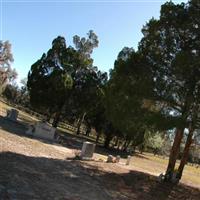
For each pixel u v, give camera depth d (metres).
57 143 30.80
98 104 49.12
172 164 23.31
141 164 38.91
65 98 47.41
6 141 21.58
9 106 71.25
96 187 16.22
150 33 22.09
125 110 21.38
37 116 71.19
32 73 47.00
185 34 21.38
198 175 46.97
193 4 21.22
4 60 85.12
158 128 19.38
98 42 48.41
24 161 16.66
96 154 33.16
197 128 19.64
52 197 11.70
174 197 19.77
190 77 19.61
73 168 19.23
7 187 11.19
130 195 17.00
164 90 20.58
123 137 54.75
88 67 48.53
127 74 21.91
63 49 46.94
